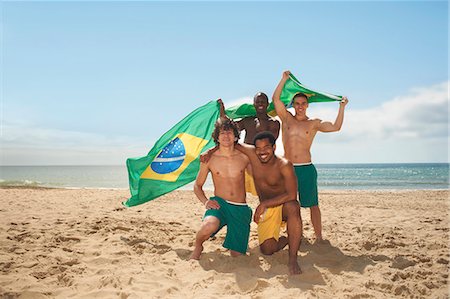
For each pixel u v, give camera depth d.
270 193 4.54
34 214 8.21
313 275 4.02
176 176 6.02
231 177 4.63
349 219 8.12
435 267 4.41
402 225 7.28
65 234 5.86
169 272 4.14
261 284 3.74
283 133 5.36
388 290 3.73
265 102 5.38
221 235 6.12
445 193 16.41
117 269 4.23
